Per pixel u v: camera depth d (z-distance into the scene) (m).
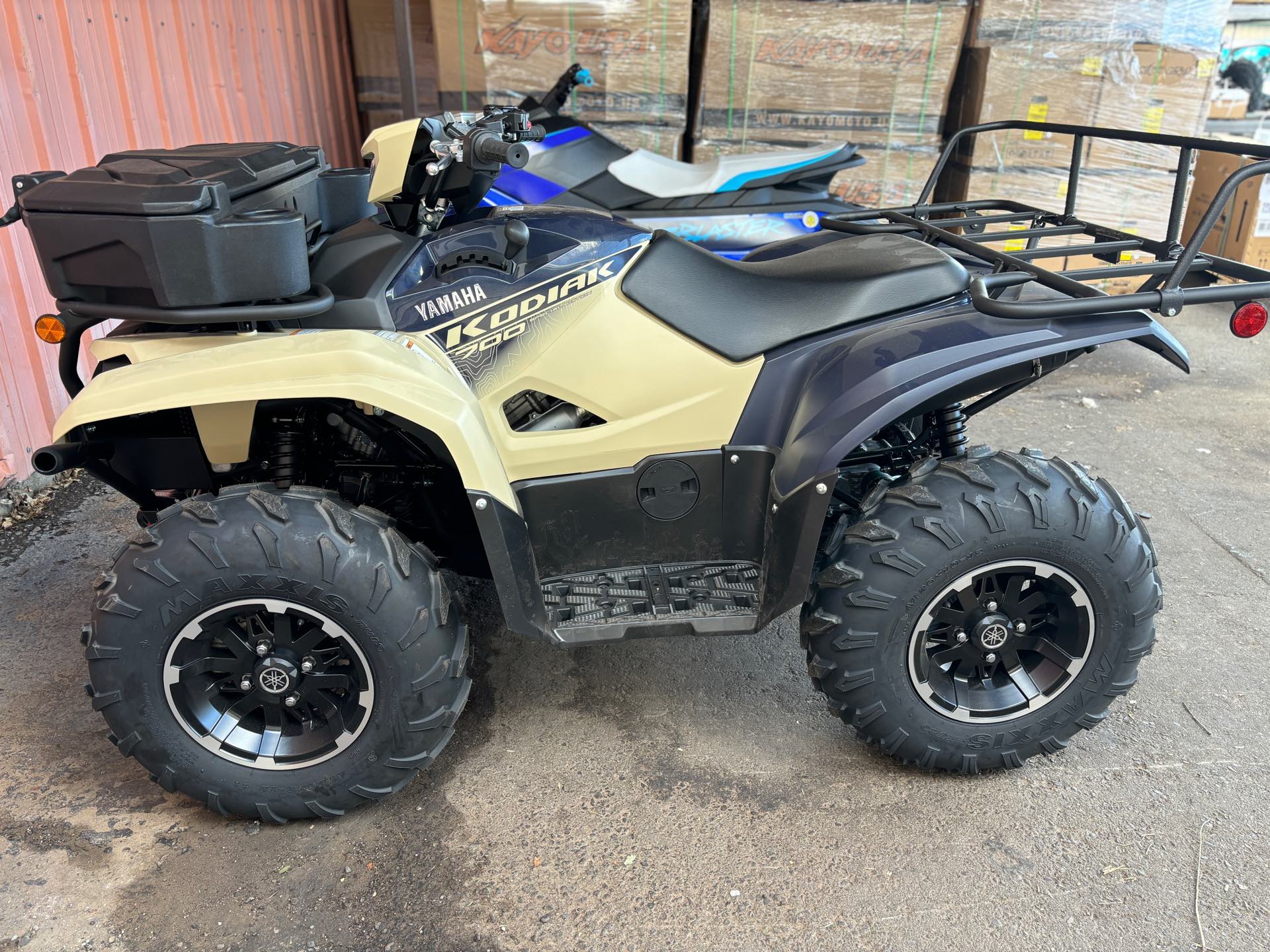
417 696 1.99
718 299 2.19
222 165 1.99
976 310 2.13
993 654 2.18
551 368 2.15
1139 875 1.99
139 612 1.89
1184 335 5.71
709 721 2.47
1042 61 4.91
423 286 2.14
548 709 2.52
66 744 2.34
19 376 3.46
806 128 4.98
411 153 2.07
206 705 2.04
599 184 4.13
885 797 2.21
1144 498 3.71
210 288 1.85
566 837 2.09
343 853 2.04
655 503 2.25
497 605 2.98
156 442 2.07
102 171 1.93
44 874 1.97
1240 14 6.86
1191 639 2.83
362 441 2.37
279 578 1.89
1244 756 2.35
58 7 3.44
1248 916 1.89
